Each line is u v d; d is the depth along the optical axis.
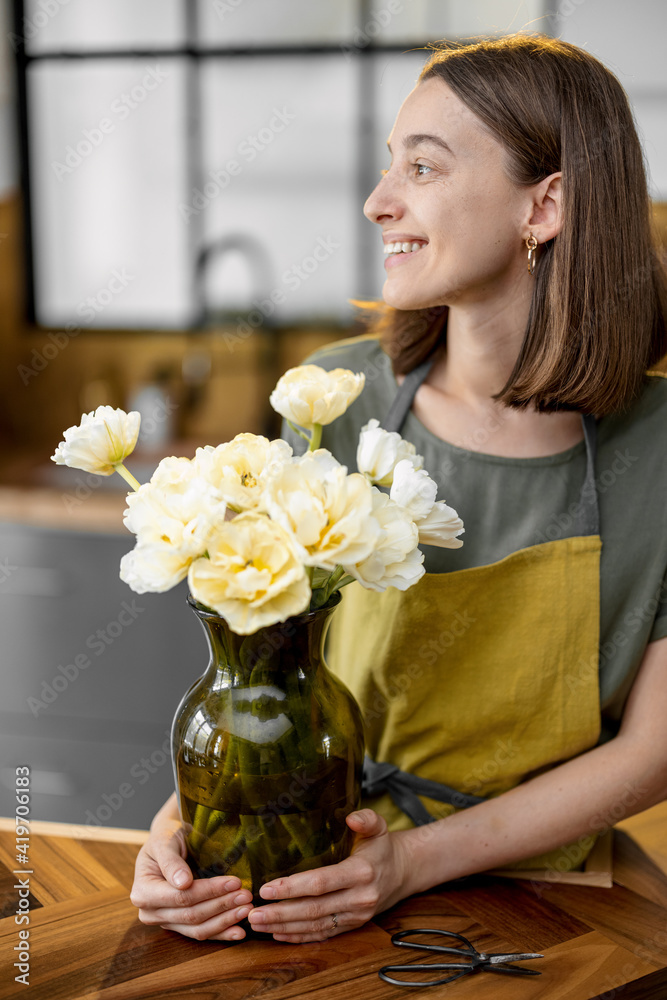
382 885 0.83
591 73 0.91
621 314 0.92
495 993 0.76
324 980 0.77
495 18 2.38
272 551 0.65
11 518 2.17
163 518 0.68
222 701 0.76
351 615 1.02
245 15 2.54
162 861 0.82
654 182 2.25
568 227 0.90
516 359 0.98
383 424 1.05
